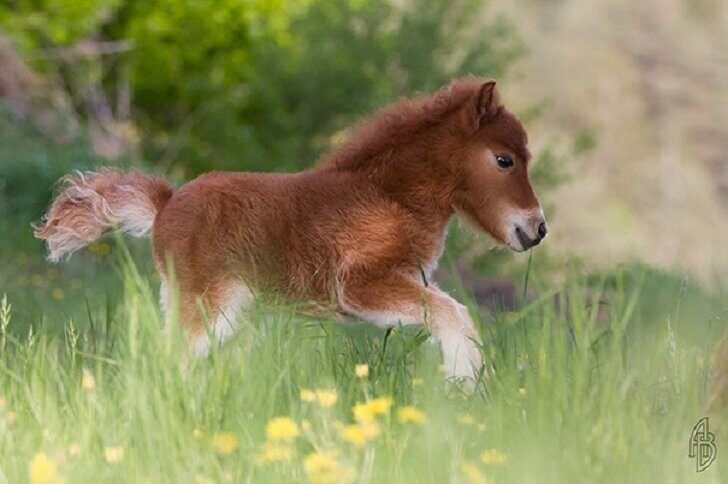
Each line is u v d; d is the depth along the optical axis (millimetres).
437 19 32562
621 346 10703
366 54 32531
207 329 10594
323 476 7949
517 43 34250
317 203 11867
